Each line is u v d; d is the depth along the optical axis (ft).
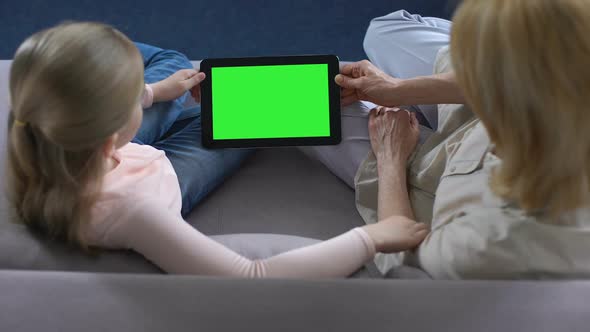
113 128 2.51
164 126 4.06
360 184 3.87
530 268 2.33
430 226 3.57
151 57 4.74
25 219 2.63
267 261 2.71
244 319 2.06
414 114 4.25
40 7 7.16
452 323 2.03
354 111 4.08
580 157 2.05
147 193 2.82
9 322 2.03
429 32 4.88
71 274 2.20
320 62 3.87
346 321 2.06
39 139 2.46
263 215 3.92
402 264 3.13
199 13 7.18
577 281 2.17
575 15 1.96
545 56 1.98
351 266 2.82
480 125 3.29
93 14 7.11
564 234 2.27
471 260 2.44
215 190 4.12
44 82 2.35
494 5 2.10
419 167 3.78
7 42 6.81
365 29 7.09
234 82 3.88
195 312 2.07
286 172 4.29
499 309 2.06
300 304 2.10
